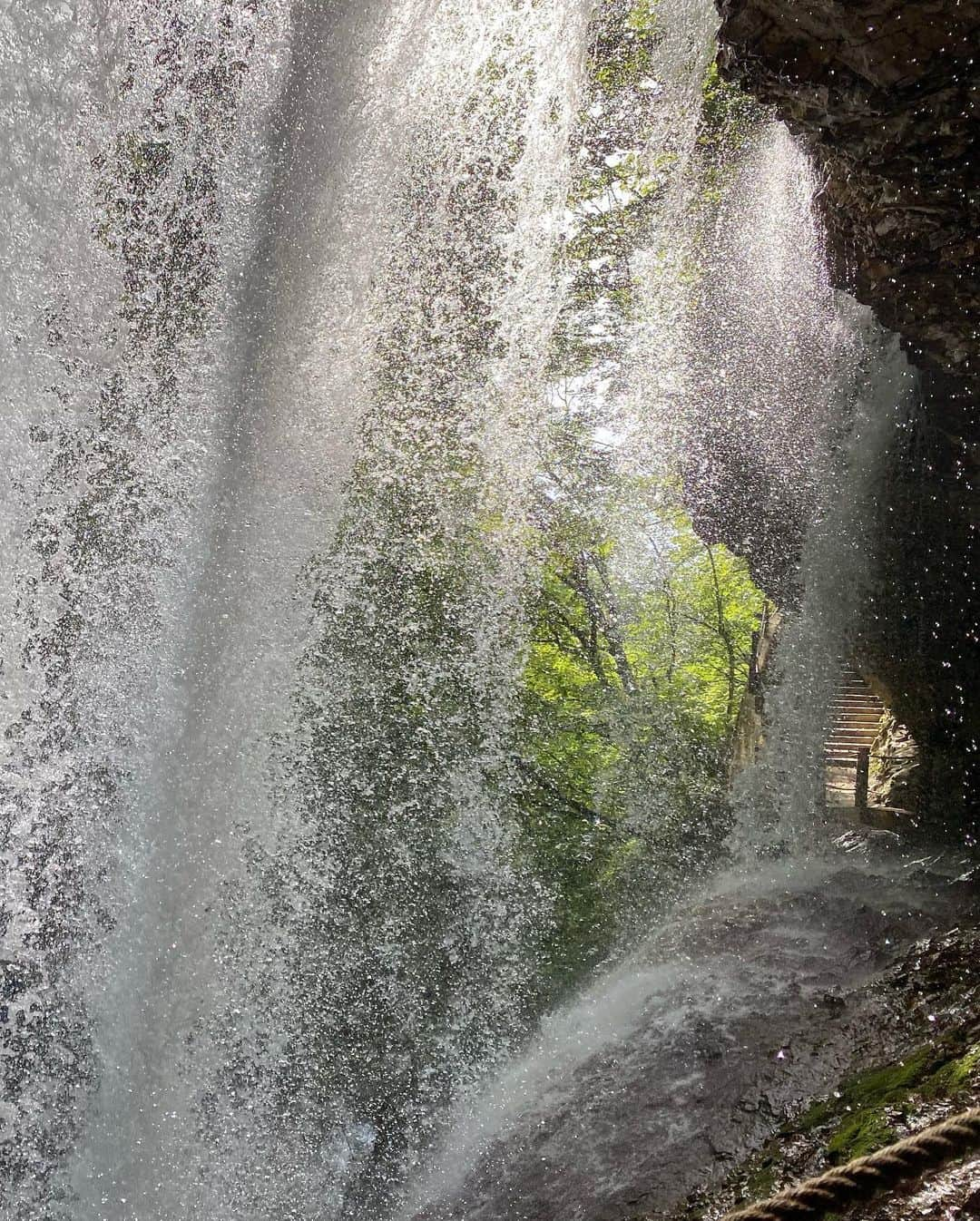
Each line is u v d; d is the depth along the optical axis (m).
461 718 6.27
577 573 11.58
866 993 4.32
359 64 5.45
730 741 10.73
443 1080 5.28
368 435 5.73
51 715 5.20
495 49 5.69
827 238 6.12
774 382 8.14
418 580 6.06
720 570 11.82
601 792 10.54
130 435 5.30
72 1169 4.80
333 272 5.53
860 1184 2.27
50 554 5.23
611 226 8.73
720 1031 4.47
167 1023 5.09
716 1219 3.18
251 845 5.40
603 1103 4.39
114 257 5.29
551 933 6.44
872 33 4.33
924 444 6.76
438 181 5.71
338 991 5.45
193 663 5.32
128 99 5.28
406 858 6.02
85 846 5.14
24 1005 4.97
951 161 4.69
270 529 5.48
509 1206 4.07
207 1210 4.86
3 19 5.13
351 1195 4.84
